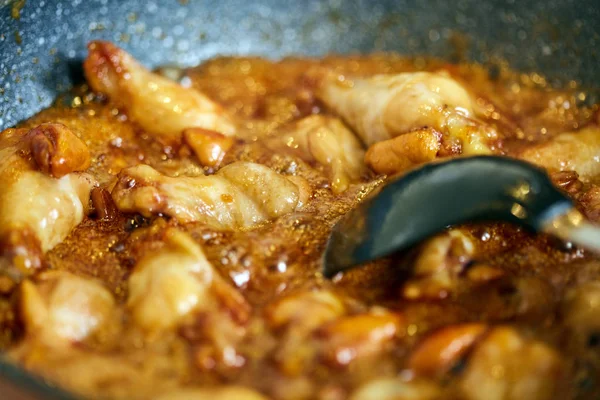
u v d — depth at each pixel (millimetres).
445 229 471
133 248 471
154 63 625
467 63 658
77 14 577
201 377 424
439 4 656
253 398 405
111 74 553
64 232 482
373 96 539
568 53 628
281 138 556
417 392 415
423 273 456
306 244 482
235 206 494
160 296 435
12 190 471
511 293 453
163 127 553
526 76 640
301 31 667
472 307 451
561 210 454
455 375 421
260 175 502
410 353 428
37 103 560
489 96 619
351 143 547
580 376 428
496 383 416
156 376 423
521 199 456
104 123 559
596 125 550
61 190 480
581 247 477
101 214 496
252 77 641
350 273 469
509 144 551
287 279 465
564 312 444
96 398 389
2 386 401
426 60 665
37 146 474
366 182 528
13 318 438
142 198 479
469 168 463
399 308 451
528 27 638
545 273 469
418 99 516
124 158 545
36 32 554
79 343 433
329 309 437
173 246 456
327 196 520
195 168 541
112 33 601
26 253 457
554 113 603
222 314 434
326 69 623
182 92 559
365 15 668
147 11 613
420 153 502
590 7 612
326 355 421
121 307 448
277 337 431
